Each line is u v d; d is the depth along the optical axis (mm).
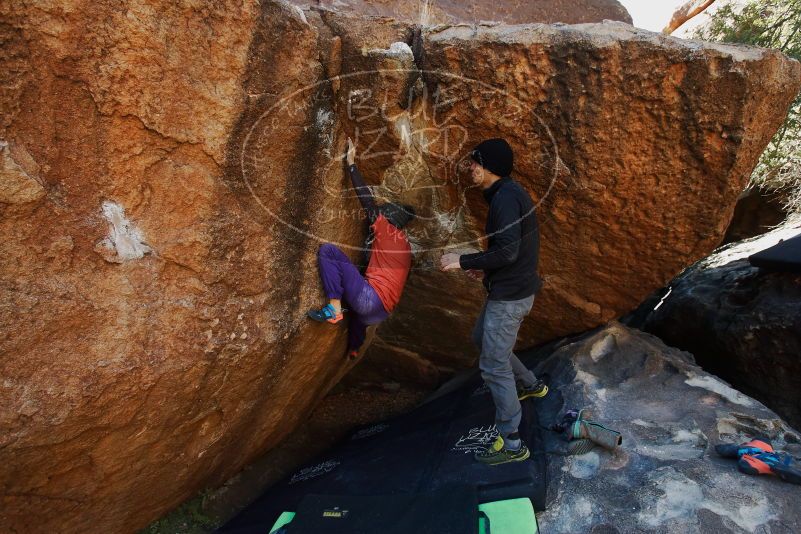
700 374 3287
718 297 4215
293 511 2869
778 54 2529
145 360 2141
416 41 2645
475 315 4277
